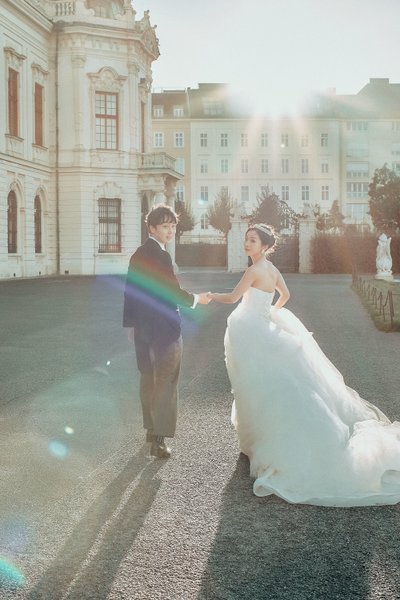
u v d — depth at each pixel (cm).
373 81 9531
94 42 4128
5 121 3575
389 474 463
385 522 406
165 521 408
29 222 3862
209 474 495
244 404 490
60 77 4134
